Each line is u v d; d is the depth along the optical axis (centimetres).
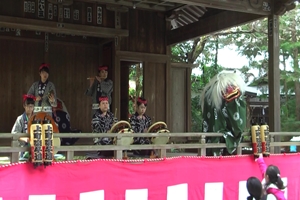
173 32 1071
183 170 623
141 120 744
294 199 730
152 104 1064
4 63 1015
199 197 636
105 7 998
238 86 677
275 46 809
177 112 1132
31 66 1048
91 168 542
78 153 802
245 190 677
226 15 918
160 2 1024
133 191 573
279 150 774
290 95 1953
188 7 1036
